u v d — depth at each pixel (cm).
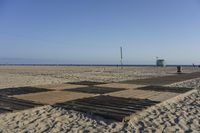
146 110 1090
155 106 1186
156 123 895
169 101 1338
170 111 1092
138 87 1944
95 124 870
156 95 1509
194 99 1422
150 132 789
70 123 883
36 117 961
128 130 807
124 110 1059
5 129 806
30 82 2448
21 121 901
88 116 976
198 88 1941
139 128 831
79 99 1338
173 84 2259
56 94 1524
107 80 2733
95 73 4438
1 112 1014
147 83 2302
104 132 785
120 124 874
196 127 848
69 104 1192
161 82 2419
